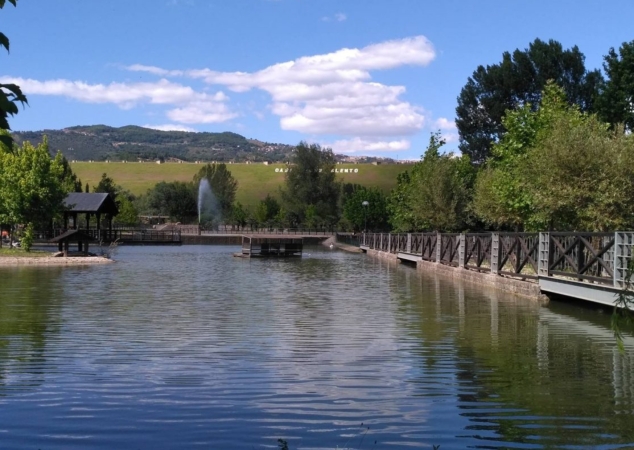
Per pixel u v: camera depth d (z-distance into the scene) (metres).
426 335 10.10
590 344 9.33
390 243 35.38
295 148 77.31
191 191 76.81
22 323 11.20
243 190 96.50
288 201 76.44
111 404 6.34
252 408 6.23
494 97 43.09
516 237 16.22
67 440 5.38
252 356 8.50
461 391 6.80
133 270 24.89
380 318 11.94
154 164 114.31
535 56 41.62
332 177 76.56
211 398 6.54
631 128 30.05
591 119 19.98
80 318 11.84
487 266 19.67
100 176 104.88
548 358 8.39
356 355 8.58
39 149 32.84
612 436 5.45
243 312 12.79
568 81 41.06
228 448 5.21
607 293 11.15
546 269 14.12
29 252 32.25
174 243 53.34
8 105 2.84
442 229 31.89
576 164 16.61
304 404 6.35
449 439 5.41
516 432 5.56
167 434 5.52
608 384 7.07
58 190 33.28
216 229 68.44
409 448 5.23
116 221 64.00
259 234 61.75
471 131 45.16
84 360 8.23
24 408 6.20
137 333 10.23
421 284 19.16
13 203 32.06
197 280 20.53
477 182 29.12
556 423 5.79
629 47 30.03
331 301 14.77
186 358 8.35
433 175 31.83
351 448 5.23
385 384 7.09
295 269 26.19
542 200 17.06
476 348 9.03
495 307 13.47
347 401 6.45
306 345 9.26
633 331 9.46
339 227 66.75
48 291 16.73
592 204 16.55
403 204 37.56
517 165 21.09
